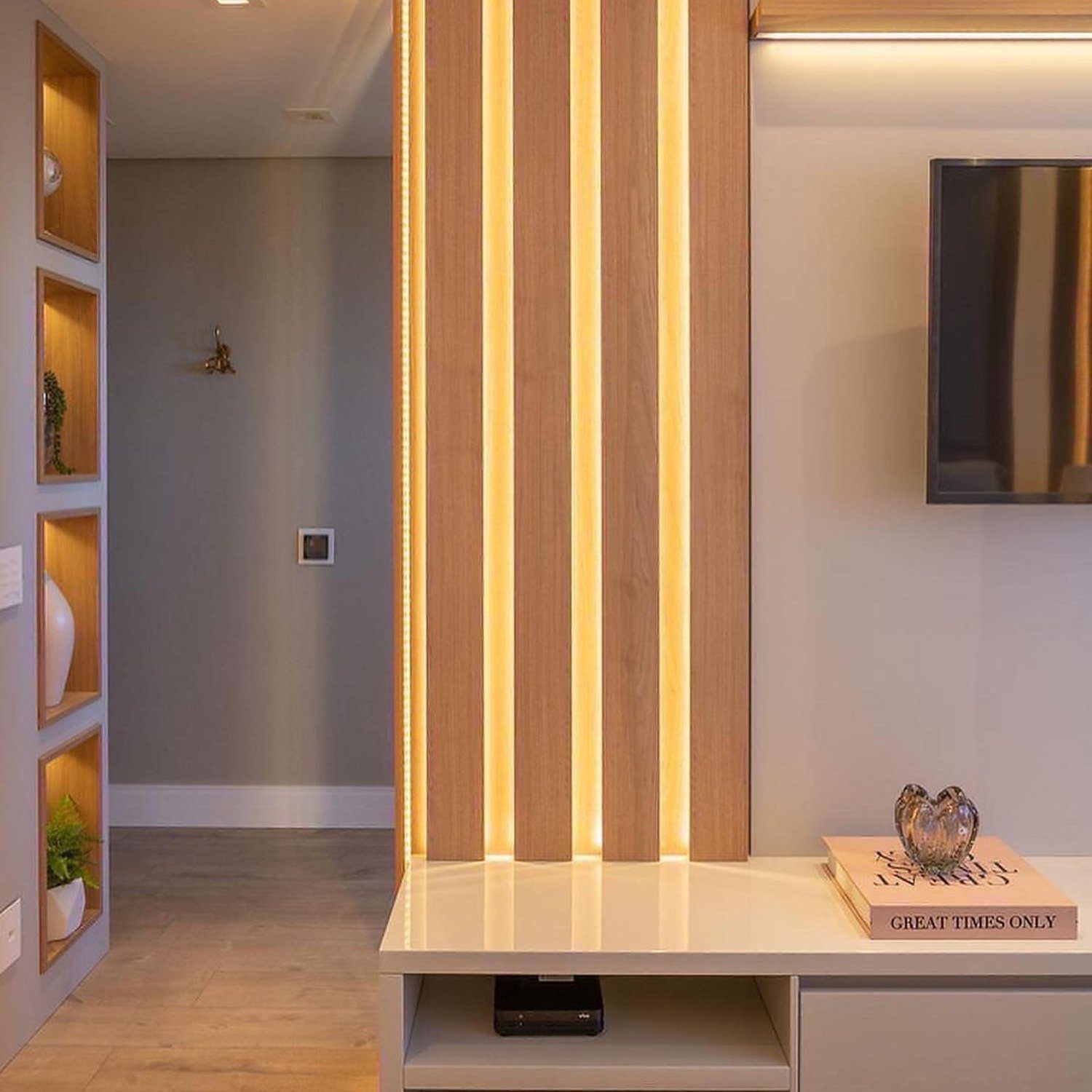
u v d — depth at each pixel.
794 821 2.60
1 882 3.10
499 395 2.55
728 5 2.48
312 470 5.13
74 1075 3.06
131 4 3.40
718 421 2.51
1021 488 2.44
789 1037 2.15
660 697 2.56
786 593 2.58
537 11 2.48
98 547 3.77
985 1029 2.15
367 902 4.28
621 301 2.50
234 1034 3.28
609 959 2.12
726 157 2.49
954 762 2.60
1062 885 2.43
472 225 2.50
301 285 5.10
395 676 2.55
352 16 3.50
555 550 2.51
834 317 2.56
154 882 4.50
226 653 5.16
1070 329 2.42
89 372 3.74
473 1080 2.14
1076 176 2.41
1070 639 2.58
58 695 3.53
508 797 2.58
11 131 3.17
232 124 4.58
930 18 2.42
